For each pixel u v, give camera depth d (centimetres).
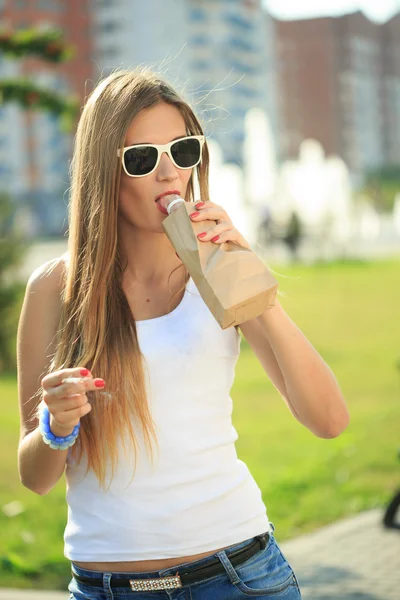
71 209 239
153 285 235
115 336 222
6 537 595
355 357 1342
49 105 1038
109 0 10344
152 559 218
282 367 225
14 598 478
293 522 622
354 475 718
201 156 242
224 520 221
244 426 927
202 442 221
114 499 220
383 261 2833
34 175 9062
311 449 816
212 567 219
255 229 2938
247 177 3706
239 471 227
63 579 526
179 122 234
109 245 228
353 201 3734
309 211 2989
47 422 212
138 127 229
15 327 1412
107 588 221
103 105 231
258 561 224
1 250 1402
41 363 236
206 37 11000
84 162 234
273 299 206
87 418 221
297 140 13050
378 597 480
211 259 203
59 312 237
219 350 225
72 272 232
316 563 543
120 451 219
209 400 223
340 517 627
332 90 12988
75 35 10056
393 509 596
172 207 217
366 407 995
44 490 229
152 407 219
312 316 1788
